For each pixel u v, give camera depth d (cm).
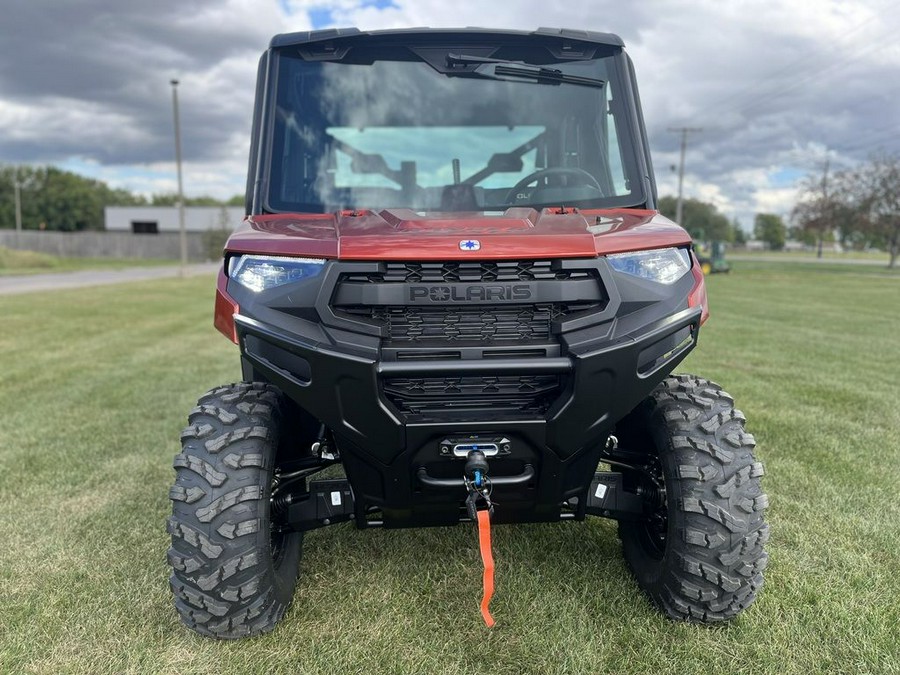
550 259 209
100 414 562
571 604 257
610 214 274
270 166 291
